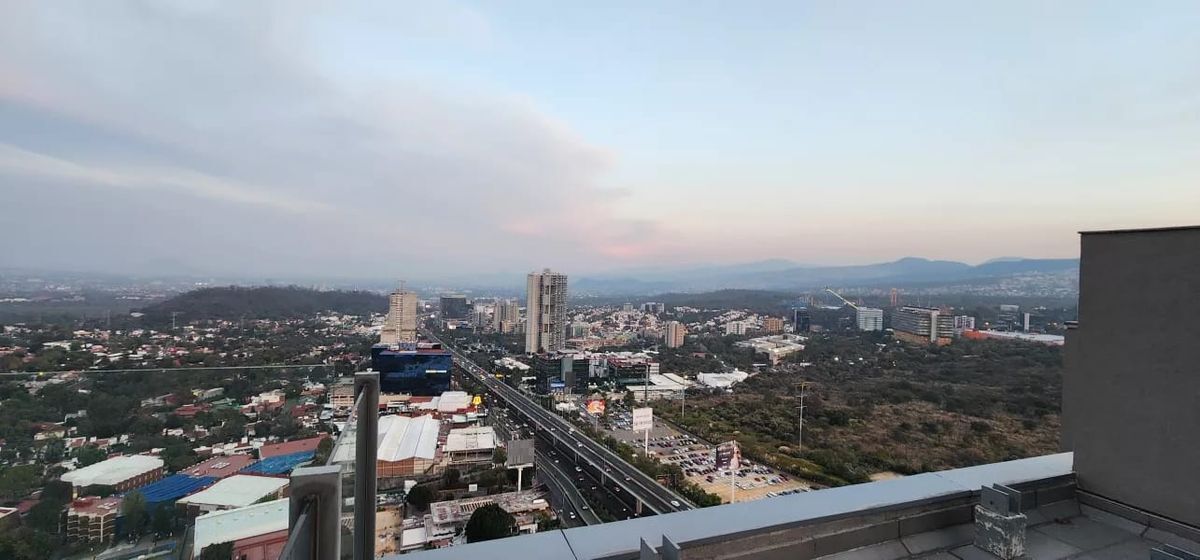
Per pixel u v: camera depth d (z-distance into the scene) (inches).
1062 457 112.9
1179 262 85.7
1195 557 71.6
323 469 44.5
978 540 82.0
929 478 97.6
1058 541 86.8
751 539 73.7
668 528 74.0
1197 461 82.2
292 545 34.9
